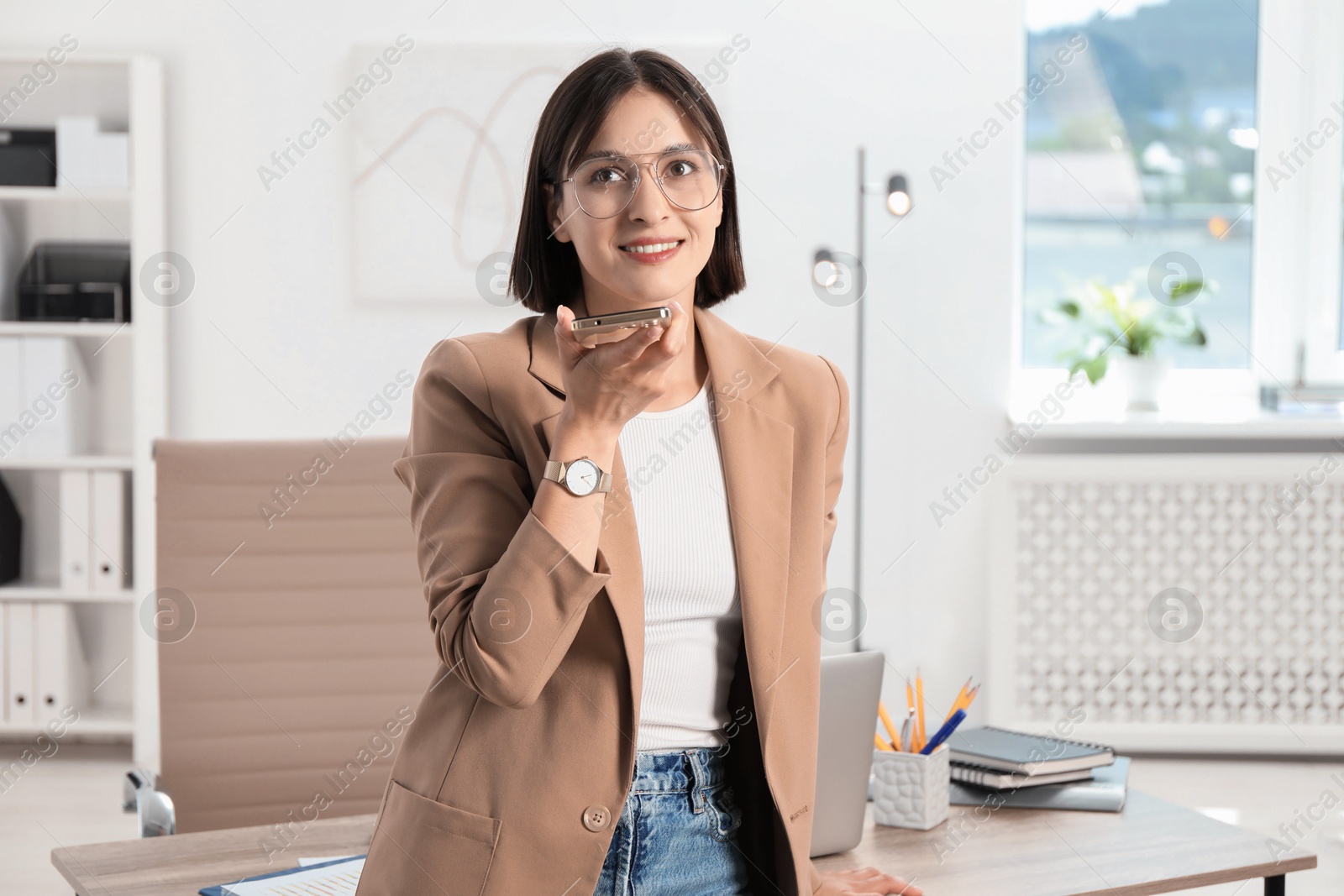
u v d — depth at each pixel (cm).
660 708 96
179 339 334
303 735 171
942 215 334
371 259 335
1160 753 341
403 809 94
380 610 175
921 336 336
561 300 105
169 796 161
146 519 328
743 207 329
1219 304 362
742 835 100
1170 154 361
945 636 341
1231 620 338
